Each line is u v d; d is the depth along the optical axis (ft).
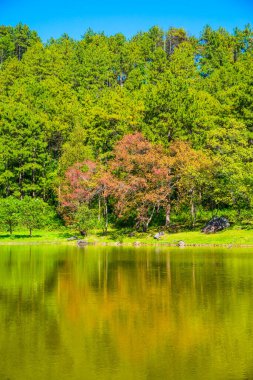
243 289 79.92
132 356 46.42
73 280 91.81
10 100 320.91
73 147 257.34
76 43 474.49
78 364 44.39
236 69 317.83
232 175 189.98
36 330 55.52
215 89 310.24
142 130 235.40
